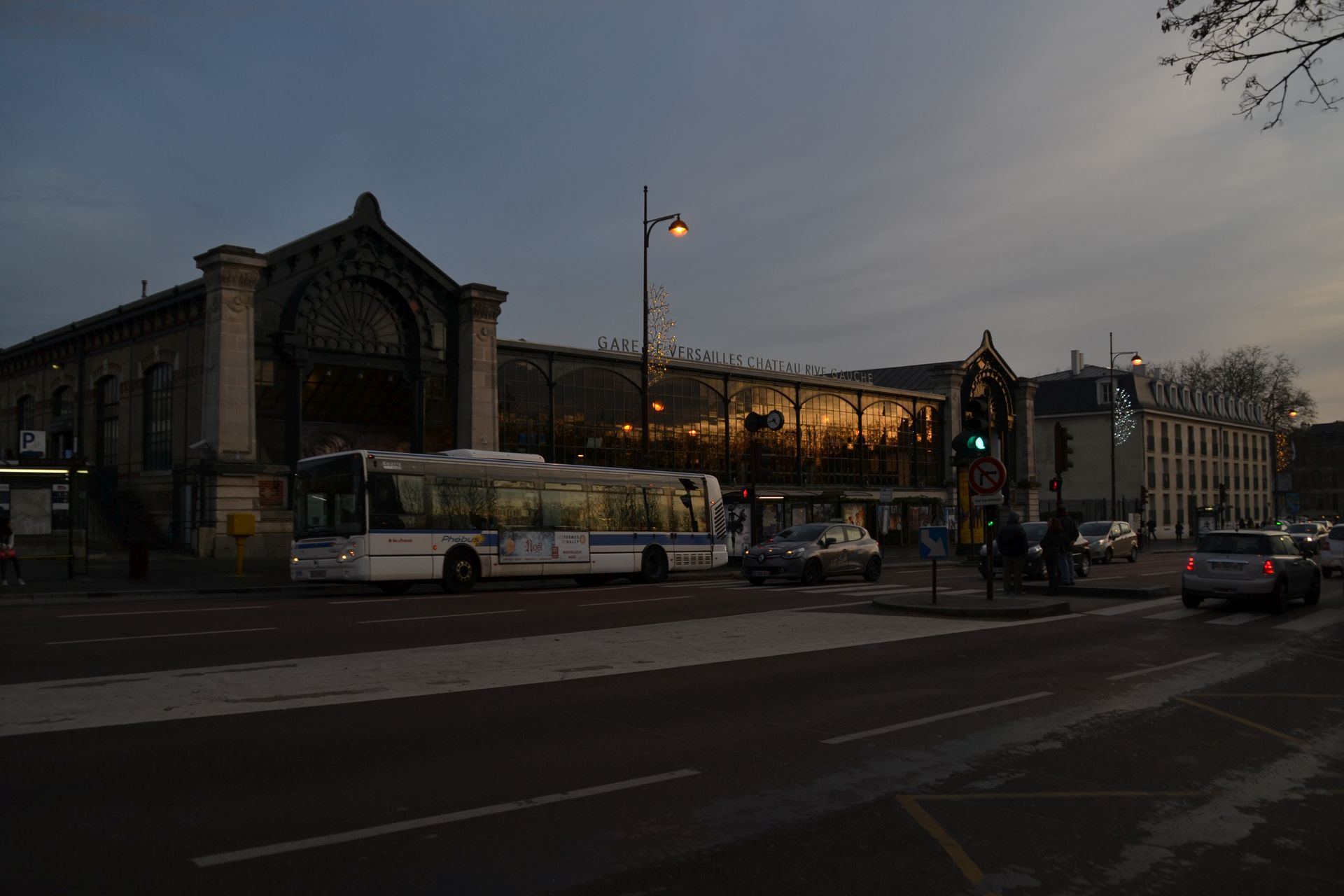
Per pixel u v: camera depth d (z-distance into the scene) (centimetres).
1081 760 728
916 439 5744
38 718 809
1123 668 1166
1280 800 634
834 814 588
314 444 3416
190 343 3275
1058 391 7888
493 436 3688
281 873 477
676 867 497
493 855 507
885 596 2009
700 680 1033
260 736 754
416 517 2194
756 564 2564
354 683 985
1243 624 1648
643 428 2923
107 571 2623
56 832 532
